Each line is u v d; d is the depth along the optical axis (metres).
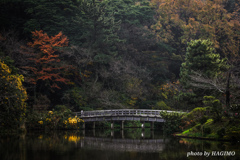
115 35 42.75
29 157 15.21
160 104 40.41
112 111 38.88
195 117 25.84
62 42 38.09
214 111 24.33
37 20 42.06
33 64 38.06
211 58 32.16
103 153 17.00
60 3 42.59
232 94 26.17
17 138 23.69
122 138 26.08
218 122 24.33
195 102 32.22
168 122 30.27
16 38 40.31
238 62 42.72
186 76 32.66
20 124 29.94
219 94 29.14
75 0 44.28
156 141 23.55
